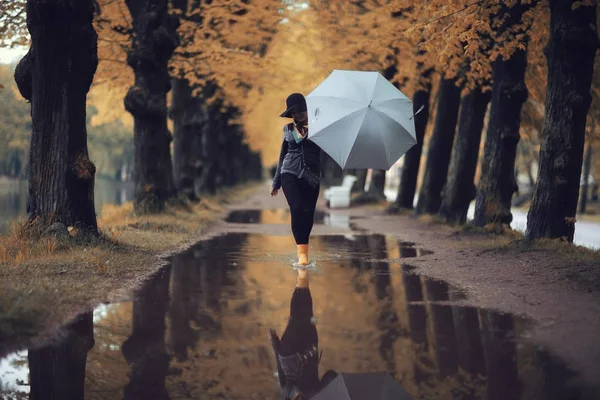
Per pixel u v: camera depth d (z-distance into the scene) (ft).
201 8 63.05
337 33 68.23
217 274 25.38
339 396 11.41
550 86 33.99
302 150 27.45
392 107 24.47
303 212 27.89
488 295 20.99
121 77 69.77
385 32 57.36
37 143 30.89
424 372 12.79
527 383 12.08
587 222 120.78
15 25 43.32
